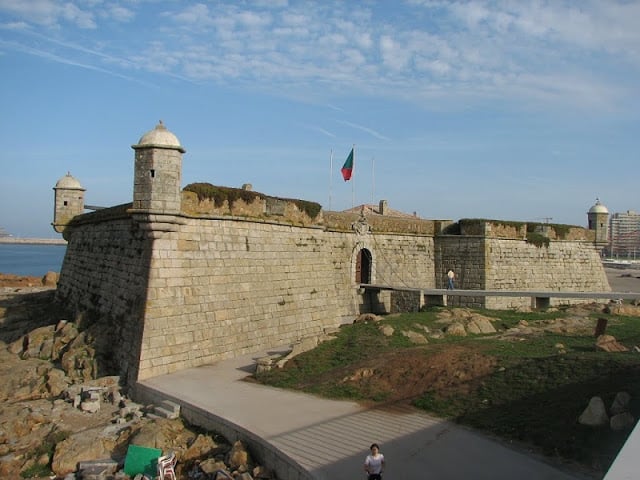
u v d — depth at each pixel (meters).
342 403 19.19
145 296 23.77
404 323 29.41
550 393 16.70
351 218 39.19
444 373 20.14
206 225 26.75
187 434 18.42
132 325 24.38
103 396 22.53
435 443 15.16
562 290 46.72
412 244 43.22
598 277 50.28
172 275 24.77
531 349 21.78
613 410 14.34
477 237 42.12
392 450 14.87
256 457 16.03
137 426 18.88
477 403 17.52
